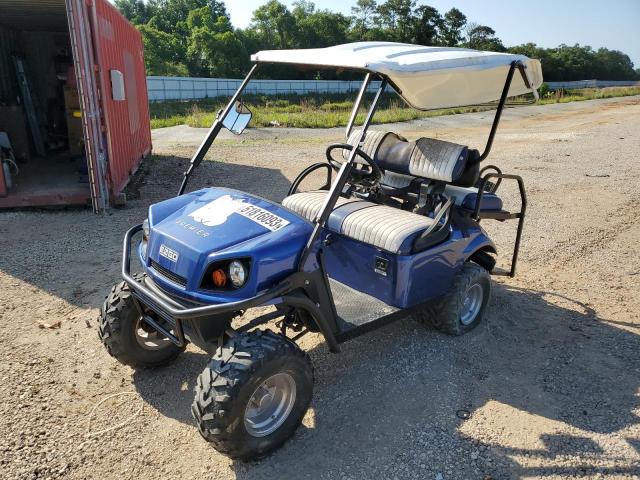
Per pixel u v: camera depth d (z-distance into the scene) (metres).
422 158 4.41
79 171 9.35
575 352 4.23
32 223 7.16
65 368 3.82
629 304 5.12
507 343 4.35
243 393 2.69
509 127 20.61
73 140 10.91
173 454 3.06
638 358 4.16
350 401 3.56
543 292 5.34
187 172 3.88
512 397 3.64
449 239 4.11
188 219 3.26
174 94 38.62
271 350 2.81
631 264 6.14
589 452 3.13
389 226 3.86
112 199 7.89
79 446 3.08
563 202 8.74
